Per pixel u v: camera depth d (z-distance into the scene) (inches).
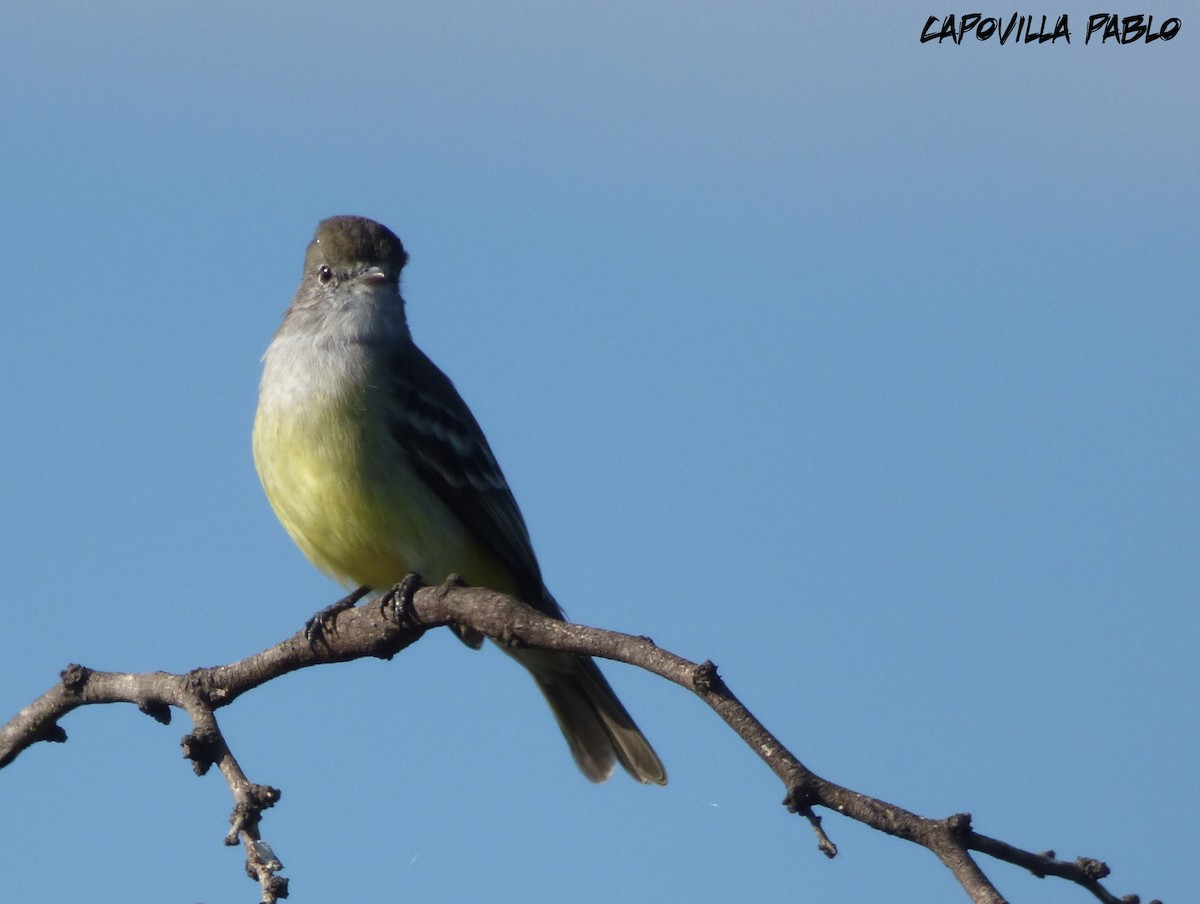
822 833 224.5
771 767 232.7
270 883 261.3
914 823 217.2
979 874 207.8
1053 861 211.3
